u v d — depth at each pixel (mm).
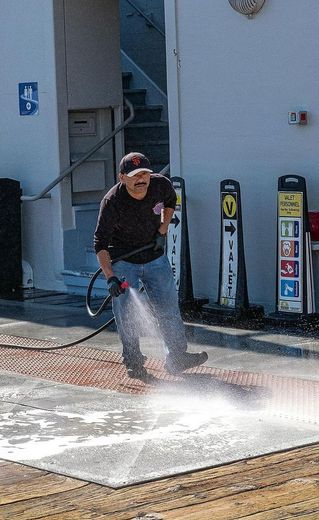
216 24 14070
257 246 13898
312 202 13250
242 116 13898
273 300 13797
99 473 7645
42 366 11422
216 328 13047
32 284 17078
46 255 16906
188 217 14656
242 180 14000
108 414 9297
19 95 17000
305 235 12766
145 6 19422
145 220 10227
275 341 12156
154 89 18969
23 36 16812
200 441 8367
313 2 12992
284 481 7375
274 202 13656
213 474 7578
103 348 12203
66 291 16594
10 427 8977
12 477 7668
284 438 8375
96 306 15094
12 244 16781
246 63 13781
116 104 17125
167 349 10531
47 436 8664
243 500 7031
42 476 7668
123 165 10031
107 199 10164
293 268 12891
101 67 16875
